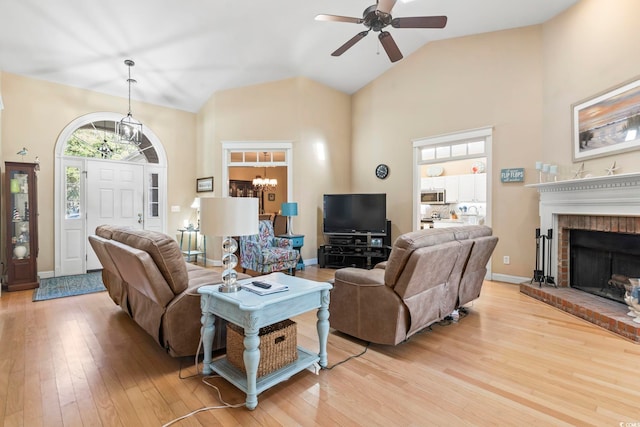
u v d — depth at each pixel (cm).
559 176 395
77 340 262
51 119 490
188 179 646
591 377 204
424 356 234
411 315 243
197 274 279
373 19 284
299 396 185
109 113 550
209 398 183
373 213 551
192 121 654
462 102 491
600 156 337
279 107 578
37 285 429
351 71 581
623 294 319
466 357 232
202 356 233
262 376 191
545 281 399
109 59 448
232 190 926
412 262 219
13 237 418
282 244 522
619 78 319
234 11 386
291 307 197
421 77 539
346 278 262
